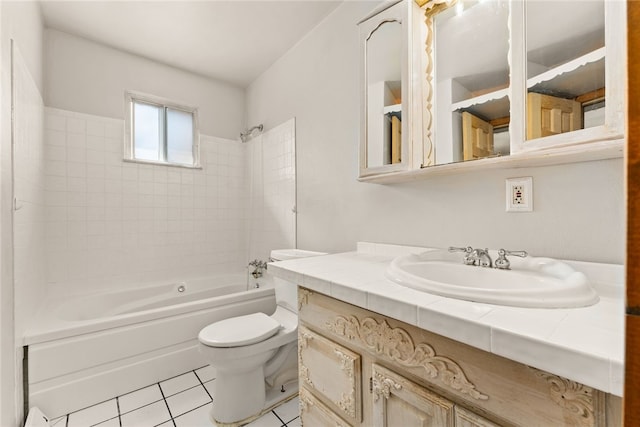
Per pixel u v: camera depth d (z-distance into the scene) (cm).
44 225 195
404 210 142
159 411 143
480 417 57
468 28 117
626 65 27
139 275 240
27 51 152
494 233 109
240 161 301
